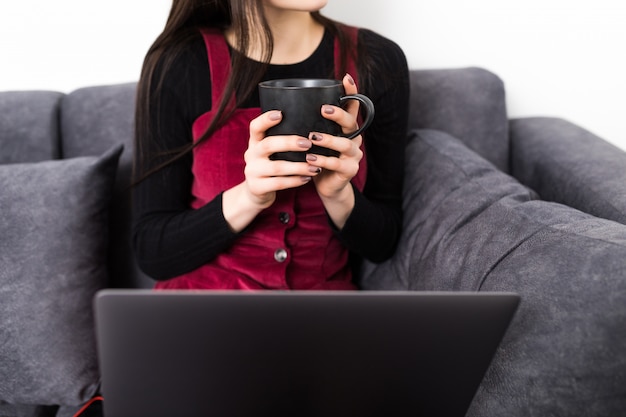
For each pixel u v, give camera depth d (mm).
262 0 1082
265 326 640
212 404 690
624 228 827
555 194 1292
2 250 1159
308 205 1114
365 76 1147
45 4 1466
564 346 732
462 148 1273
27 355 1143
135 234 1144
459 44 1536
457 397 704
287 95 778
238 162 1102
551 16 1516
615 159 1243
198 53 1130
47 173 1221
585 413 717
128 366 657
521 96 1584
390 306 636
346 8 1497
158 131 1134
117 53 1511
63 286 1180
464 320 649
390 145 1211
